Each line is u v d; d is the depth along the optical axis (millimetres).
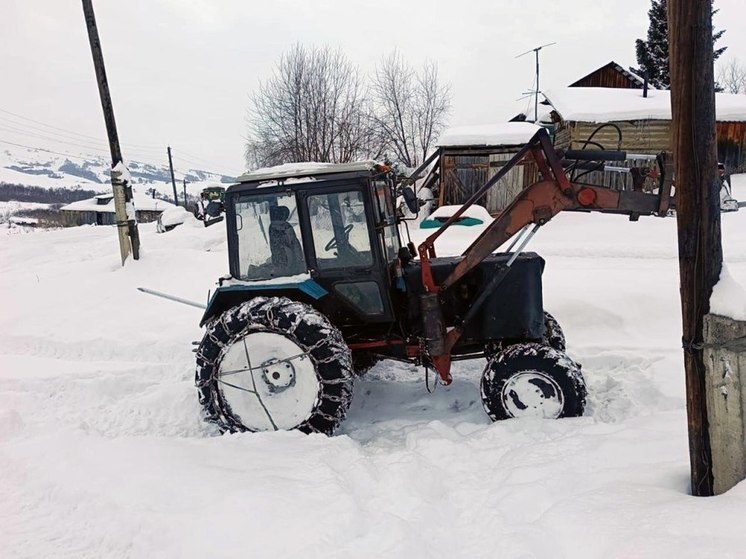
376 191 3811
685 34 2084
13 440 3555
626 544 1943
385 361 5035
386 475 2777
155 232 17719
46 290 7676
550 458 2840
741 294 2156
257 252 3795
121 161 8242
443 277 3803
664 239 9914
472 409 3975
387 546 2137
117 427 4008
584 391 3461
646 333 5121
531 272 3711
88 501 2658
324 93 20734
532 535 2166
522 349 3521
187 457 3043
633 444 2830
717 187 2182
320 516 2361
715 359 2209
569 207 3492
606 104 15219
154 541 2346
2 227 32719
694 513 2023
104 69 8047
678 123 2162
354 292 3803
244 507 2447
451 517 2498
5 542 2432
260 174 3803
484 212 12023
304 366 3500
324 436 3381
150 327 6004
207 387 3611
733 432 2201
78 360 5453
